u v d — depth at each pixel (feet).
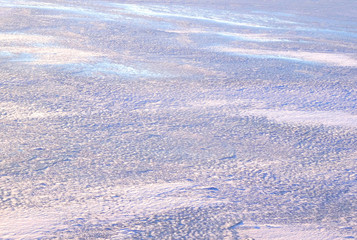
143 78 26.89
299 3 94.27
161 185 13.75
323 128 20.15
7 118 18.70
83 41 38.06
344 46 45.21
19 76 25.26
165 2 80.28
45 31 41.57
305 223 12.02
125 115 20.21
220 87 25.90
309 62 35.40
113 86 24.66
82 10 60.54
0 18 47.39
